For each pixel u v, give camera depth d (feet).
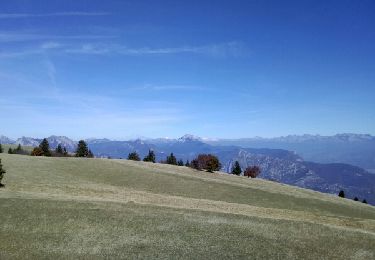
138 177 330.34
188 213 153.79
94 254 96.02
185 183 327.88
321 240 126.31
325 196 405.39
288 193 364.38
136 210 150.10
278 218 167.32
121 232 116.47
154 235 115.65
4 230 110.52
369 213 318.86
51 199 164.25
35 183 241.96
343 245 122.42
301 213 198.80
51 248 98.53
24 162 336.08
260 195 319.88
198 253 101.96
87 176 311.27
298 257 106.22
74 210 139.33
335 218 188.34
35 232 111.14
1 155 368.27
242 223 140.67
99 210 143.02
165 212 151.02
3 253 91.66
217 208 195.52
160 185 308.81
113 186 277.23
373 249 120.67
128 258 94.58
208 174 447.42
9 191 192.13
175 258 96.73
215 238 117.08
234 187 339.98
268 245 114.73
